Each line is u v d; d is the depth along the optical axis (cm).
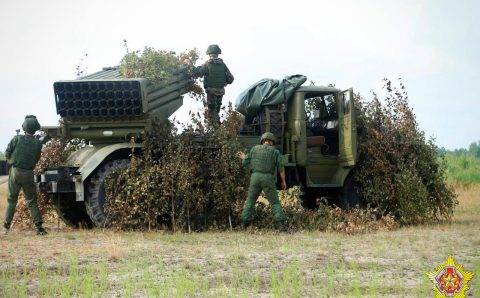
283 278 644
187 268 708
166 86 1162
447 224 1182
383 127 1252
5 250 838
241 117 1250
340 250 841
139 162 1077
